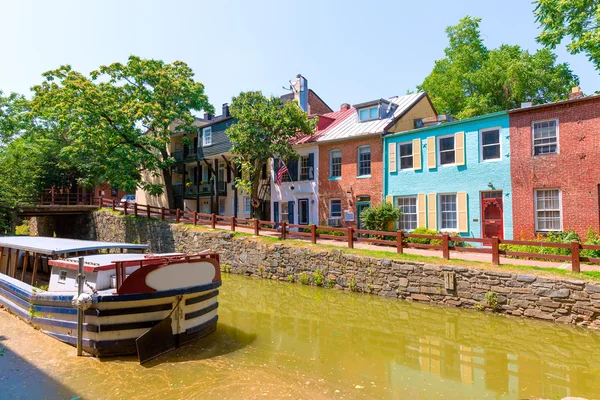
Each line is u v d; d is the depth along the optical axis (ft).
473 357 26.04
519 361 25.29
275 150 69.62
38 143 112.16
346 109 88.63
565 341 28.63
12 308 35.22
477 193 53.88
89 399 19.81
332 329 32.55
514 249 46.57
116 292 24.97
